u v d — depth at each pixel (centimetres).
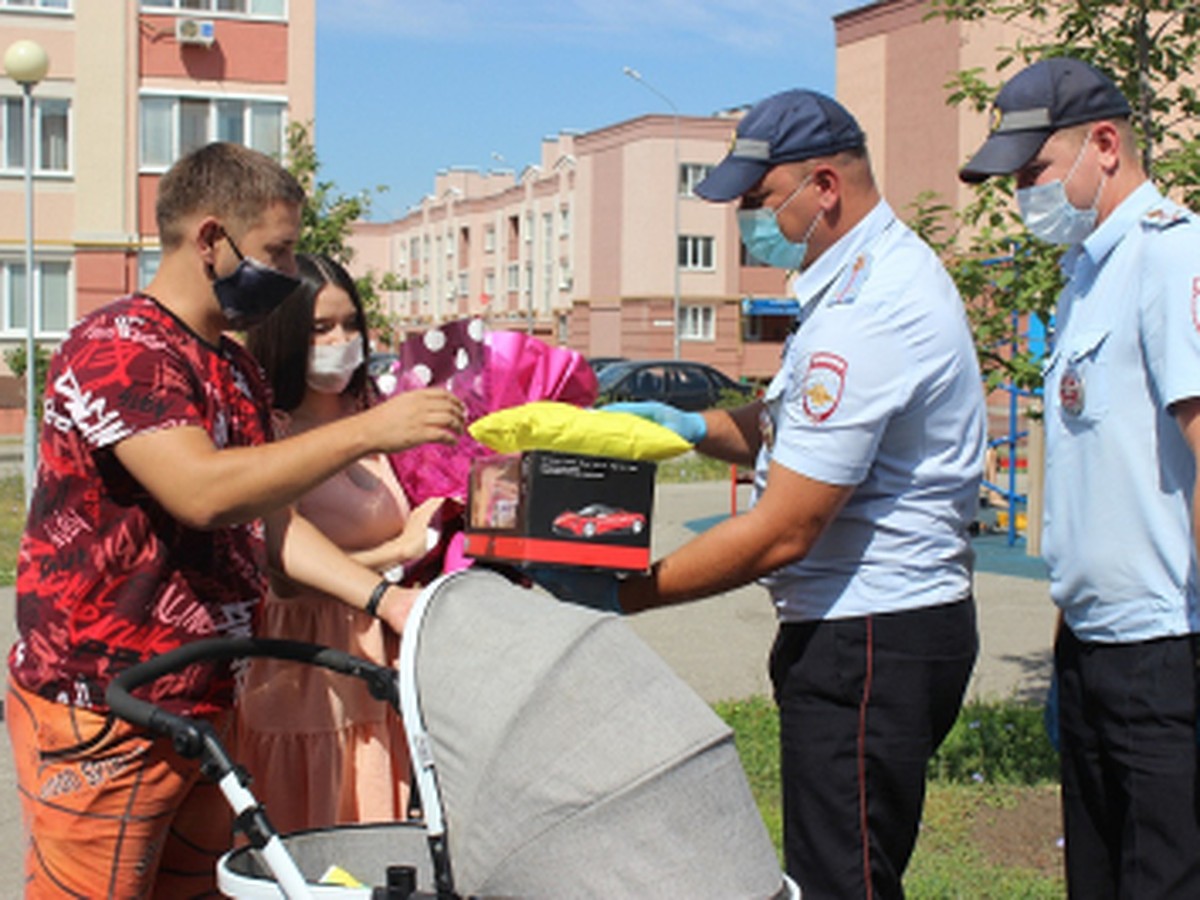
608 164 5316
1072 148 343
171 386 292
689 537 1352
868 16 3619
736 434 392
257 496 286
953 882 458
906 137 3544
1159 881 336
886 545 334
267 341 366
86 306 2609
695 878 237
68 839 298
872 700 334
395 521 378
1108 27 585
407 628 264
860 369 319
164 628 298
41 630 296
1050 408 354
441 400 296
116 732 293
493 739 246
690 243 5159
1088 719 357
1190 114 572
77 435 291
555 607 265
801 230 342
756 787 548
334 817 365
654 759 241
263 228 302
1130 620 337
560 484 310
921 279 330
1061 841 504
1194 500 311
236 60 2572
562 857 239
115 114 2561
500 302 6606
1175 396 312
